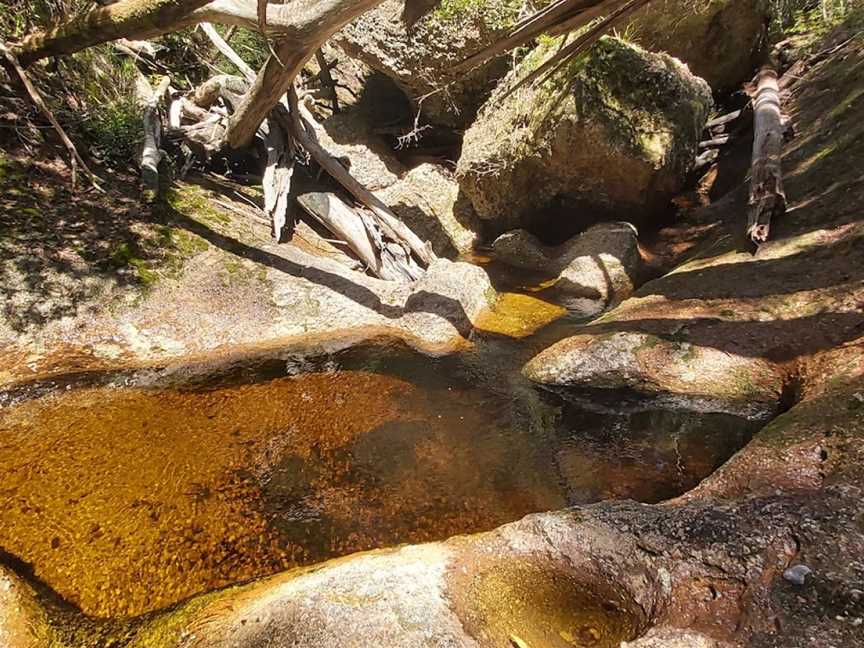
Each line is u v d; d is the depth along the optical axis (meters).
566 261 3.33
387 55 4.12
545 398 2.12
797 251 2.42
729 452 1.74
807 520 1.18
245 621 1.08
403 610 1.07
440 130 4.77
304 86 5.18
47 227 2.45
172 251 2.61
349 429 1.93
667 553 1.17
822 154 3.03
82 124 3.01
